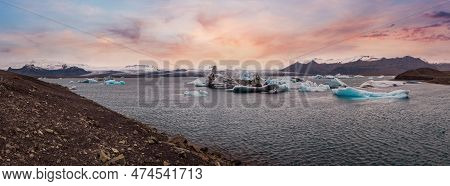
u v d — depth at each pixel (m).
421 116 43.38
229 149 25.19
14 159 12.32
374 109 52.06
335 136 30.48
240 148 25.52
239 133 32.03
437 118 41.41
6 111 16.39
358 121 39.91
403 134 31.36
